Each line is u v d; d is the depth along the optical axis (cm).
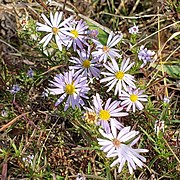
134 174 30
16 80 36
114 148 26
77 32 31
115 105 27
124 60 30
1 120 32
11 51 38
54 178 28
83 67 31
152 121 31
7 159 29
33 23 32
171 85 36
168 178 31
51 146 32
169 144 31
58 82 29
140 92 29
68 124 33
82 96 29
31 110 33
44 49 33
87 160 31
